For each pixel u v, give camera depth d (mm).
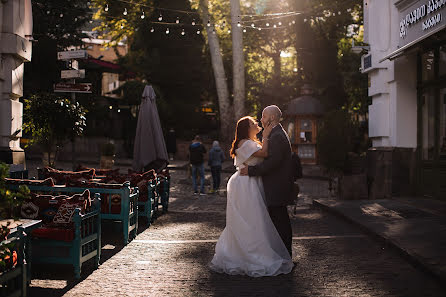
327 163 12859
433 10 10172
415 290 4965
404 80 12328
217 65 30000
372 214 9555
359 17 29969
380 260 6293
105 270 5973
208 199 14742
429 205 10453
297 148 29266
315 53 29969
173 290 5105
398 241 6848
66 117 11328
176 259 6570
